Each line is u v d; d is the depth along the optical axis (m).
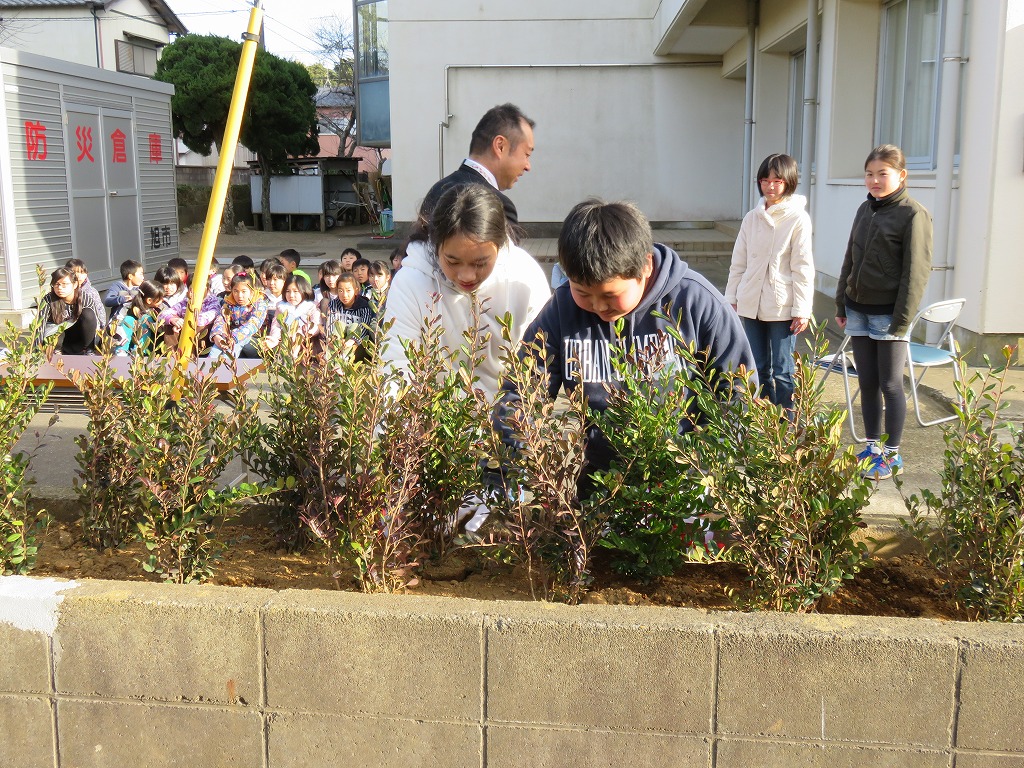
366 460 2.43
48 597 2.21
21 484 2.87
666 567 2.55
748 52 14.48
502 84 17.81
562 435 2.38
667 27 15.16
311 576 2.77
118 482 2.88
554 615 2.08
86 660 2.21
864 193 9.05
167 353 3.02
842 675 2.00
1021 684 1.96
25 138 10.10
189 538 2.61
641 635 2.04
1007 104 6.62
